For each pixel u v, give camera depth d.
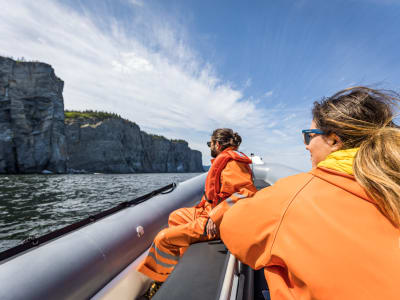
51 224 8.84
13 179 31.41
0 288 1.09
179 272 1.19
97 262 1.54
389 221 0.41
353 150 0.53
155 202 2.75
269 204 0.55
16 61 52.59
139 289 1.67
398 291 0.34
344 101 0.60
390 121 0.54
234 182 1.37
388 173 0.42
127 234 1.95
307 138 0.70
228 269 1.04
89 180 34.66
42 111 55.22
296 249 0.46
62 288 1.26
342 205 0.45
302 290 0.46
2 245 6.54
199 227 1.40
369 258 0.38
